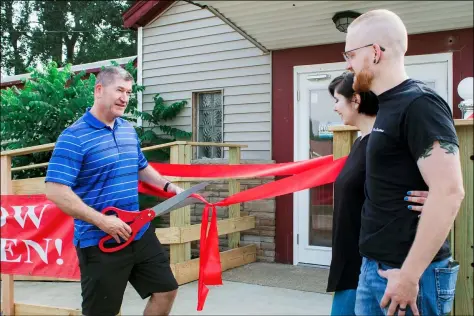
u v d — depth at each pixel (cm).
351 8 442
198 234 499
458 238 213
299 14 462
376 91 175
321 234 556
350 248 223
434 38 493
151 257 283
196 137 644
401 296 160
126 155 282
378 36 172
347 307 227
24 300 455
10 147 639
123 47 2347
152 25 674
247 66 602
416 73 502
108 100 269
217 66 623
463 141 211
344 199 223
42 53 2455
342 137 265
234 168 346
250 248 578
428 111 158
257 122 594
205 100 645
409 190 168
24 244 370
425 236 154
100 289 270
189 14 644
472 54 477
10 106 639
